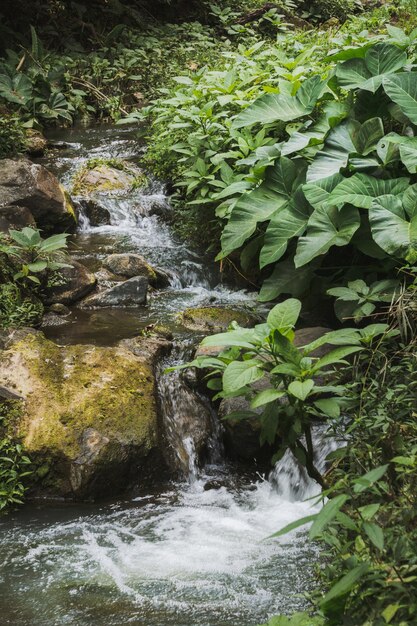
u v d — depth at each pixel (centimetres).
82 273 659
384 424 348
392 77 577
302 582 380
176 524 439
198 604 364
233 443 505
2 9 1357
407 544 268
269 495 477
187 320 613
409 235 503
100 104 1228
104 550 412
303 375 340
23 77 1123
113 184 848
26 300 611
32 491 466
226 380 348
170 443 496
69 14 1444
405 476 324
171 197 824
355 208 542
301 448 357
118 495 471
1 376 498
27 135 973
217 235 728
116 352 529
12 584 382
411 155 532
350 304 534
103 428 477
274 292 587
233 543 418
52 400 488
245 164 667
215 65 1212
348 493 281
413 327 464
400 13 1493
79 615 357
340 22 1691
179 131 832
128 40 1441
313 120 676
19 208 693
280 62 841
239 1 1656
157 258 722
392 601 258
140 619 354
